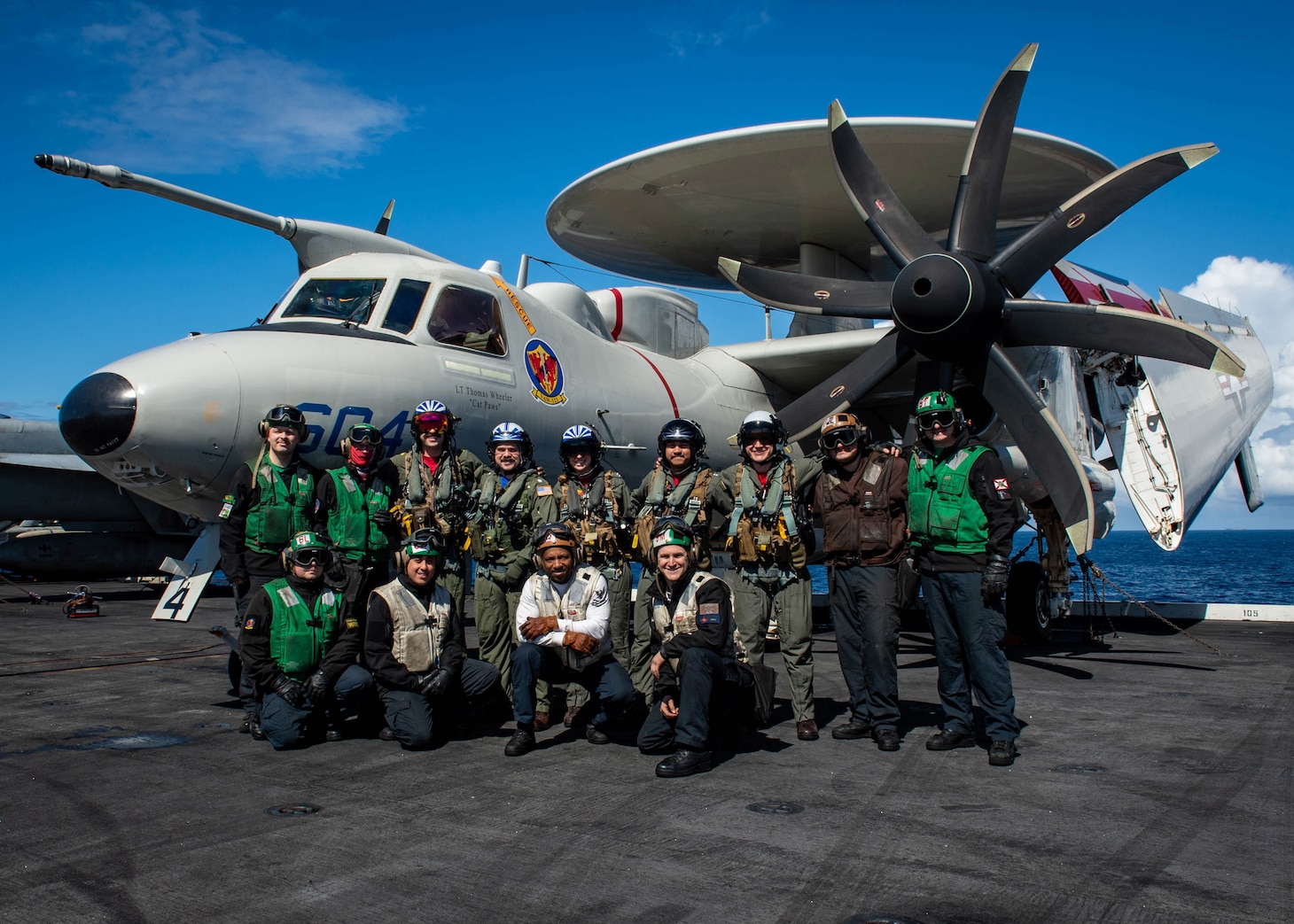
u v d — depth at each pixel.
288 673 4.56
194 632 9.79
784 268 14.49
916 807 3.51
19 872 2.83
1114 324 6.84
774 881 2.74
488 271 9.23
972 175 7.31
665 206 12.09
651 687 5.14
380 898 2.62
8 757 4.30
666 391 9.83
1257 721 5.07
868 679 4.62
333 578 4.66
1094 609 11.98
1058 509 7.04
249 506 5.18
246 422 6.26
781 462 4.91
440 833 3.20
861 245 13.10
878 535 4.64
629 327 11.48
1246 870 2.83
